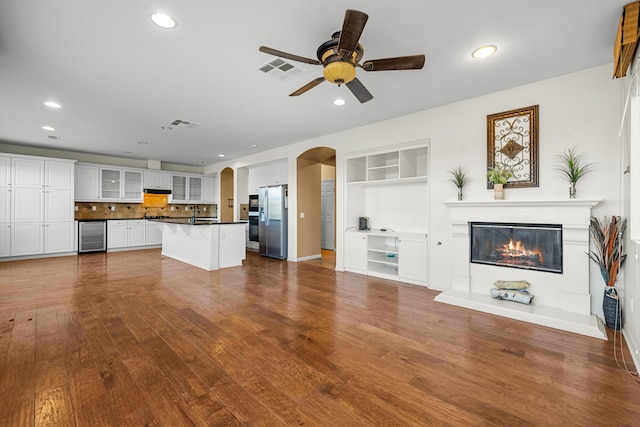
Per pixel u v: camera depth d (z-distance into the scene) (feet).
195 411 5.44
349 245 17.31
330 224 27.27
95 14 6.90
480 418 5.29
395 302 11.75
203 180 30.71
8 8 6.64
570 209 9.78
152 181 27.30
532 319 9.63
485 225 11.95
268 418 5.27
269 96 11.98
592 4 6.59
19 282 14.55
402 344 8.14
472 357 7.43
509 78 10.36
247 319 9.92
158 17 7.04
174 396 5.86
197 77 10.25
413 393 6.01
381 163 17.33
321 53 7.37
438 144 13.25
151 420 5.19
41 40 7.97
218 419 5.24
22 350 7.65
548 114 10.44
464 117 12.44
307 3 6.58
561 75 10.15
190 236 20.03
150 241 27.07
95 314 10.28
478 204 11.68
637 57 6.77
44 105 12.88
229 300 11.96
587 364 7.08
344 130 17.12
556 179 10.30
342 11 6.86
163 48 8.43
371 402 5.74
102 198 24.67
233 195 28.84
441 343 8.20
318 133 17.81
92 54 8.71
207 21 7.22
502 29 7.55
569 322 8.96
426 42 8.13
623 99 8.87
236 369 6.87
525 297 10.57
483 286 11.97
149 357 7.38
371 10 6.82
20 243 20.38
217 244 18.17
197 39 7.99
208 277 15.94
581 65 9.48
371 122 15.56
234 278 15.72
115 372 6.69
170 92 11.54
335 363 7.16
